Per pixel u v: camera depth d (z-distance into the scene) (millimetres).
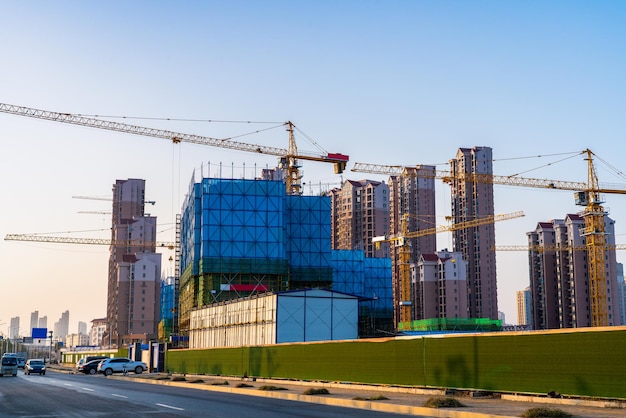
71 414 23469
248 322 78062
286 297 71375
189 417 21781
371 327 137125
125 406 26844
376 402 26906
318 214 121250
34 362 81562
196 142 156750
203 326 93938
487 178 180750
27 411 24938
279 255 111125
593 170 163500
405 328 156500
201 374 64375
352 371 38469
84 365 85438
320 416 22172
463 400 27406
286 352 46531
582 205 159625
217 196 110438
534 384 26531
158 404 27953
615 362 23484
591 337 24469
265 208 111812
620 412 21375
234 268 108938
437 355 31766
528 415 20344
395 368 34656
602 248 160750
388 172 182125
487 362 28859
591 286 161375
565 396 25234
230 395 35406
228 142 160250
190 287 115875
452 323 145125
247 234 110500
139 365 80688
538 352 26516
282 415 22531
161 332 177625
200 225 112312
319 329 71688
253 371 51875
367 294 150250
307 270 118938
